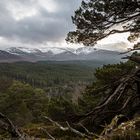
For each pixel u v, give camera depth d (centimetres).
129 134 526
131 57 1719
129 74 1800
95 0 1759
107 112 1697
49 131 1128
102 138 550
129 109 1683
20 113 7200
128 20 1788
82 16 1783
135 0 1672
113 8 1702
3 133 646
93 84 2000
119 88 1748
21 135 587
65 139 920
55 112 1716
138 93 1794
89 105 1952
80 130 1500
